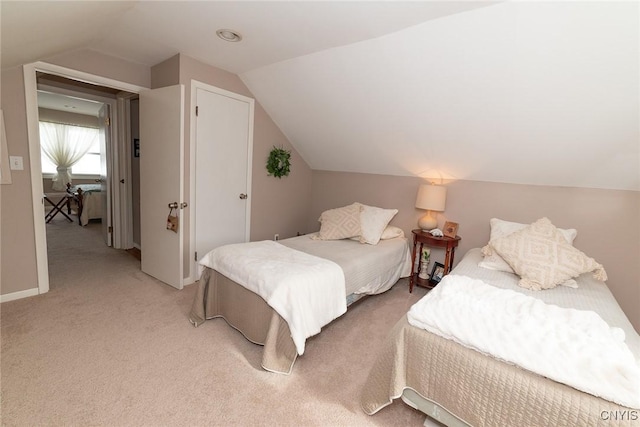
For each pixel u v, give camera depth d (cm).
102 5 176
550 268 212
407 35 211
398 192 375
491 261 247
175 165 286
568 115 218
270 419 157
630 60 172
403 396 158
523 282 212
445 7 179
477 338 136
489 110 242
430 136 296
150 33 238
